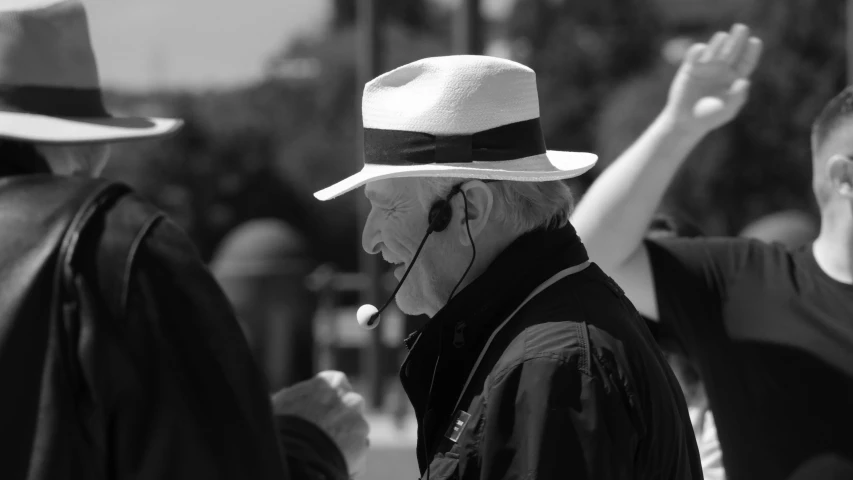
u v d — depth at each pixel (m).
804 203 34.16
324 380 3.99
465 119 3.38
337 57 46.53
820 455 4.39
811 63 34.50
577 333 3.15
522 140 3.46
